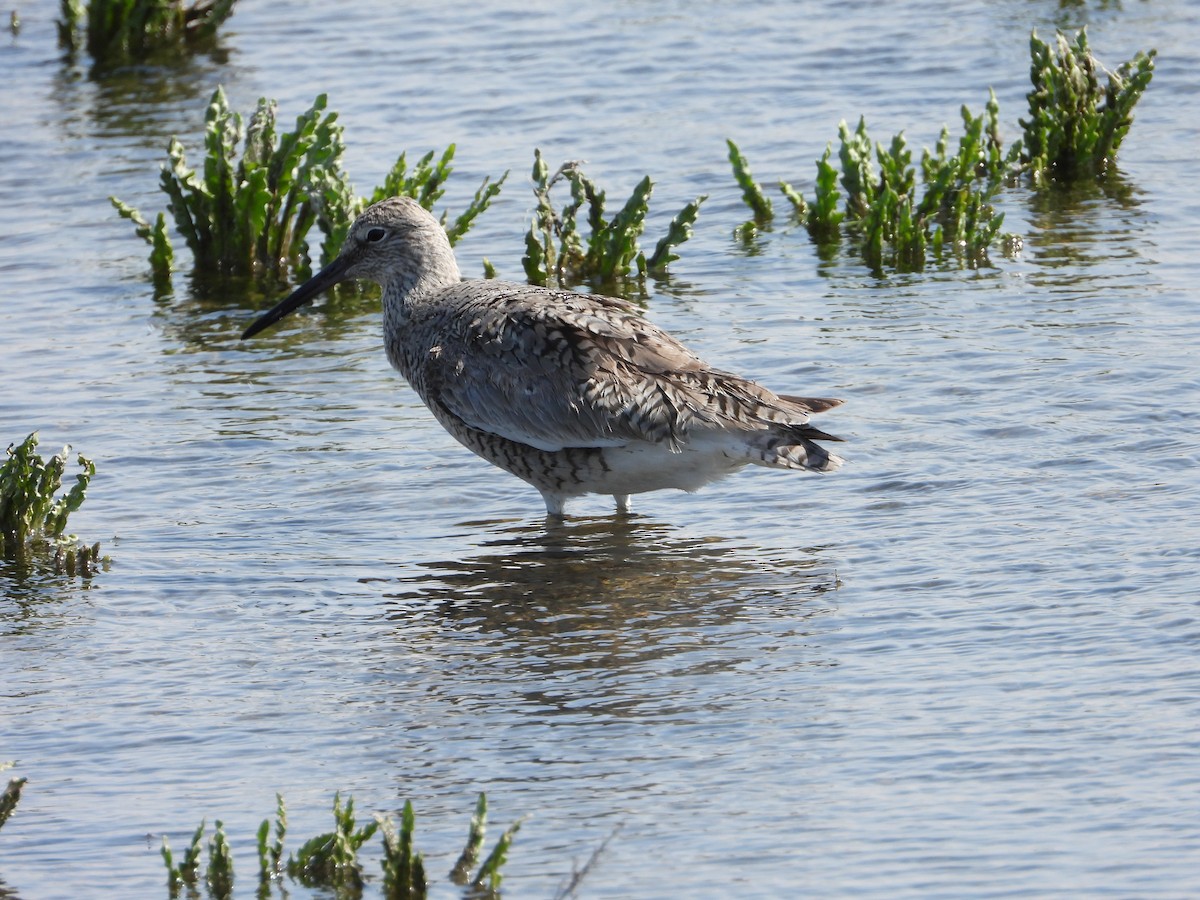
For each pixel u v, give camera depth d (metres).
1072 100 19.44
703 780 8.94
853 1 25.56
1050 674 9.80
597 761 9.22
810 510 12.55
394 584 11.74
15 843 8.73
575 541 12.37
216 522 12.77
